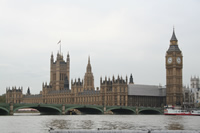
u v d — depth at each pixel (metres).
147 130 140.75
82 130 139.12
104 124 197.88
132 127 180.62
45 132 157.62
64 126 183.50
